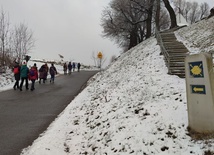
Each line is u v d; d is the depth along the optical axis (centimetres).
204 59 483
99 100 1037
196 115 502
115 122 682
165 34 1983
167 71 1150
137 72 1306
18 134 722
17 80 1602
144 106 718
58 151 595
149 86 948
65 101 1227
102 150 560
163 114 623
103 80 1647
